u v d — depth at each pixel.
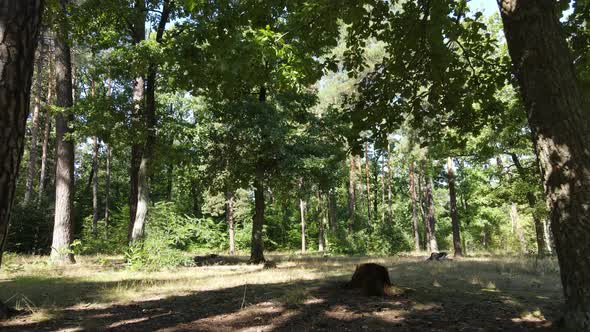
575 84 4.13
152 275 10.95
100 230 29.38
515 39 4.37
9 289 7.83
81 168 43.06
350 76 7.34
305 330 4.60
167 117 15.05
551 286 8.33
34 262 13.59
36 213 22.70
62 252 14.24
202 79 7.49
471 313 5.47
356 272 7.42
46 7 11.90
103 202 40.75
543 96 4.10
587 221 3.81
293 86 5.90
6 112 2.21
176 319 5.21
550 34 4.17
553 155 4.01
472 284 8.54
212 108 15.77
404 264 15.14
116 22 14.17
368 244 31.19
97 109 13.81
